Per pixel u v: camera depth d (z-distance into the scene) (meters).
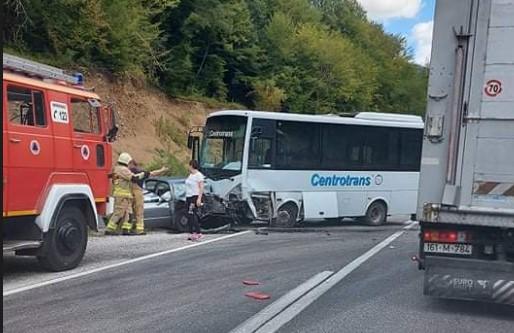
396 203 20.31
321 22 62.28
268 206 17.38
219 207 16.70
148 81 31.52
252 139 17.14
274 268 10.63
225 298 8.18
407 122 20.55
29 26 23.84
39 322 6.78
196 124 33.16
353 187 19.23
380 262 11.61
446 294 7.34
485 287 7.20
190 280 9.36
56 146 9.53
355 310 7.71
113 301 7.85
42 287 8.59
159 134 29.33
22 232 9.34
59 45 24.83
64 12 24.39
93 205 10.36
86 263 10.66
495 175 7.15
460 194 7.27
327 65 49.66
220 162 17.44
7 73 8.68
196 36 37.44
